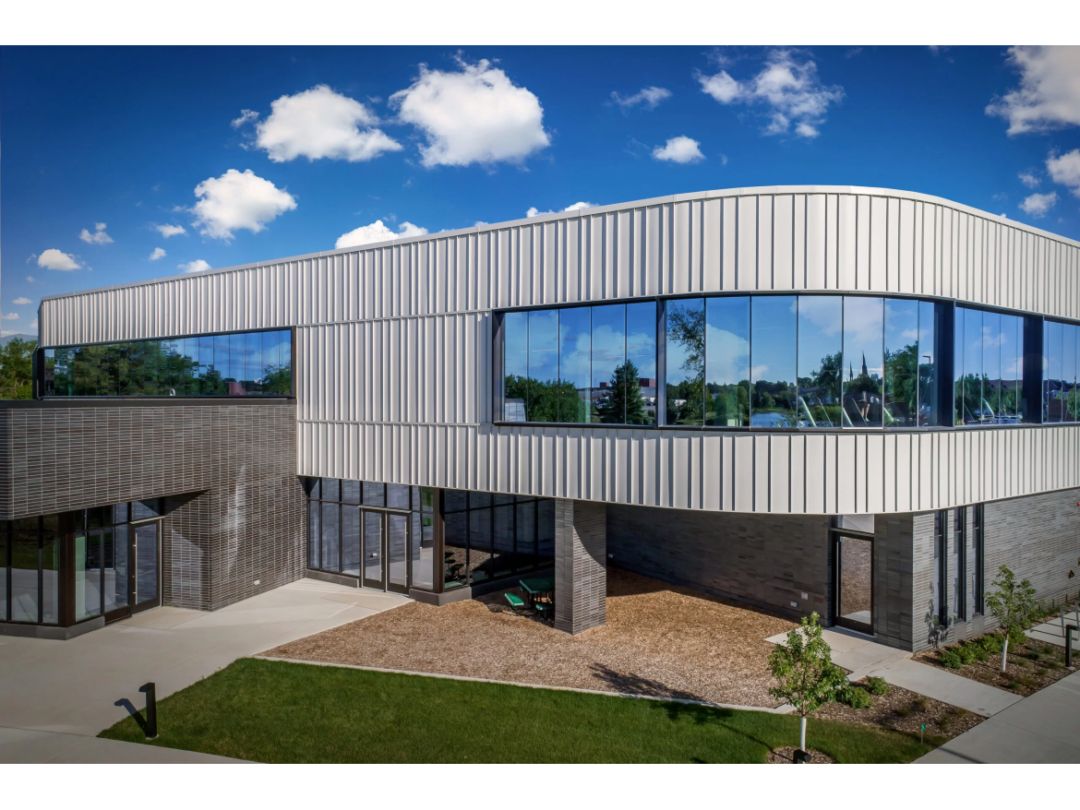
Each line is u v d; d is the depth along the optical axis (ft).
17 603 44.55
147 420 45.52
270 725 32.24
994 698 36.37
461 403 49.67
